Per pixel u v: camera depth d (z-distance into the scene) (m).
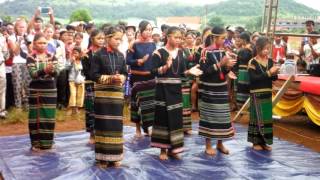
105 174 5.51
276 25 10.11
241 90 9.60
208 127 6.38
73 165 5.93
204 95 6.36
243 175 5.65
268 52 6.68
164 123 6.04
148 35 7.34
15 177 5.40
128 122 9.30
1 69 9.21
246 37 9.53
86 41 10.68
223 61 6.12
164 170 5.75
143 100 7.37
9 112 9.71
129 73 8.22
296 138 8.16
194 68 5.97
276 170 5.89
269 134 6.79
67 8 60.25
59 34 10.61
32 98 6.57
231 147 7.00
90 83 6.98
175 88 6.02
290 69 9.05
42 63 6.42
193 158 6.34
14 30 9.95
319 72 9.70
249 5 54.06
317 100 8.35
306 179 5.54
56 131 8.43
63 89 10.43
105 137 5.72
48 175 5.50
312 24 11.04
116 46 5.78
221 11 54.69
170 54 5.96
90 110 7.05
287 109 9.09
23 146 6.94
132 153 6.57
